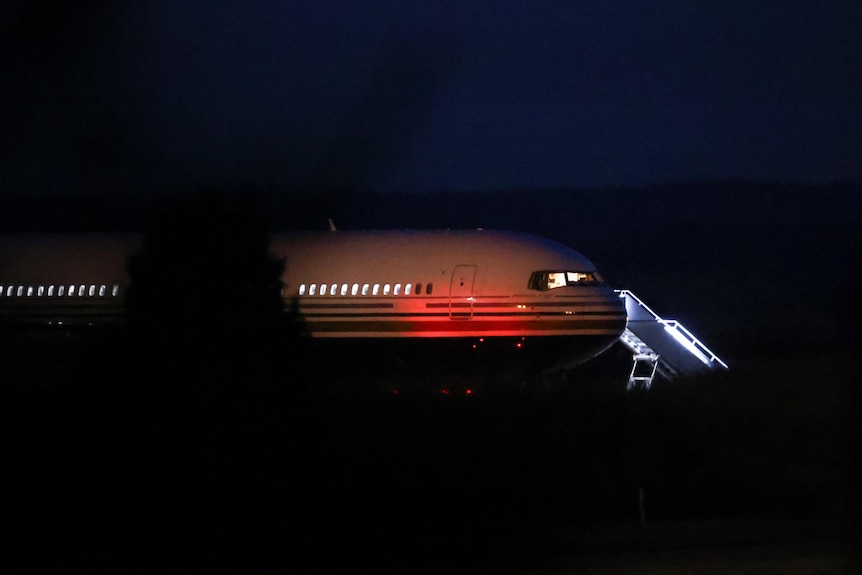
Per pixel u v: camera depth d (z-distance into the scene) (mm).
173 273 98688
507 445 86812
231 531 65875
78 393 95125
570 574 54750
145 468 80562
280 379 95688
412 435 88312
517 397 100750
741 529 65312
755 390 107562
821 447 88750
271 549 62188
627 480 80250
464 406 96688
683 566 55469
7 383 117938
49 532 66125
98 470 80188
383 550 61469
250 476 78312
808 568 54594
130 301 98875
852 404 100688
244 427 88750
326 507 71625
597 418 93688
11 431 88438
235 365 95312
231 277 99188
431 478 78375
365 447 85000
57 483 76875
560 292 131750
